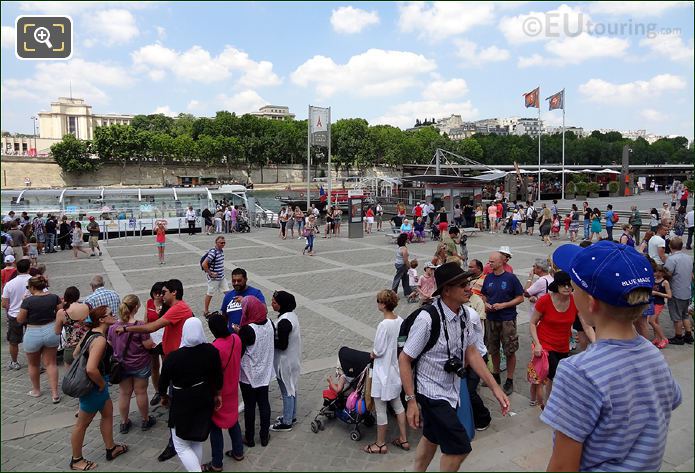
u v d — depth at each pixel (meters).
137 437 6.33
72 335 7.20
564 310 6.27
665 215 24.39
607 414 1.96
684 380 2.34
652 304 8.64
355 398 5.97
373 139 120.94
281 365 6.30
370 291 14.53
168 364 5.02
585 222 25.45
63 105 143.25
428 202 32.34
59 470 5.52
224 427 5.39
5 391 7.81
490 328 7.28
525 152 116.31
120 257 22.05
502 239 26.17
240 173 127.94
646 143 105.44
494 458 4.40
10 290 8.61
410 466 4.66
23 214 24.52
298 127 126.25
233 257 21.22
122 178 110.25
